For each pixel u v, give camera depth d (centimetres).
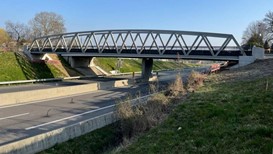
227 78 3141
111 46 6531
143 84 5344
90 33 6794
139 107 1972
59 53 7288
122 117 1845
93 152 1711
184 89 2689
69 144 1681
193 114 1648
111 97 3484
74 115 2428
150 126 1695
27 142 1477
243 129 1231
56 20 11556
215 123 1408
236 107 1623
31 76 6475
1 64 6319
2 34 10156
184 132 1378
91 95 3625
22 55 7256
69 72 7719
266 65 3841
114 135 1930
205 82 3081
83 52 6850
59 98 3328
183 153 1135
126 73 9138
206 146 1155
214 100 1936
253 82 2473
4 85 5306
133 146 1385
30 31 11738
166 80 6334
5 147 1370
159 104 2009
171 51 5712
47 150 1561
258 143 1066
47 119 2264
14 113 2453
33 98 3164
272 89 1977
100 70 8838
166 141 1313
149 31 6009
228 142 1145
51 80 6419
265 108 1501
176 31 5709
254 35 9775
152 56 5862
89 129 1884
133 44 6172
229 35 5153
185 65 13850
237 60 5106
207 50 5347
